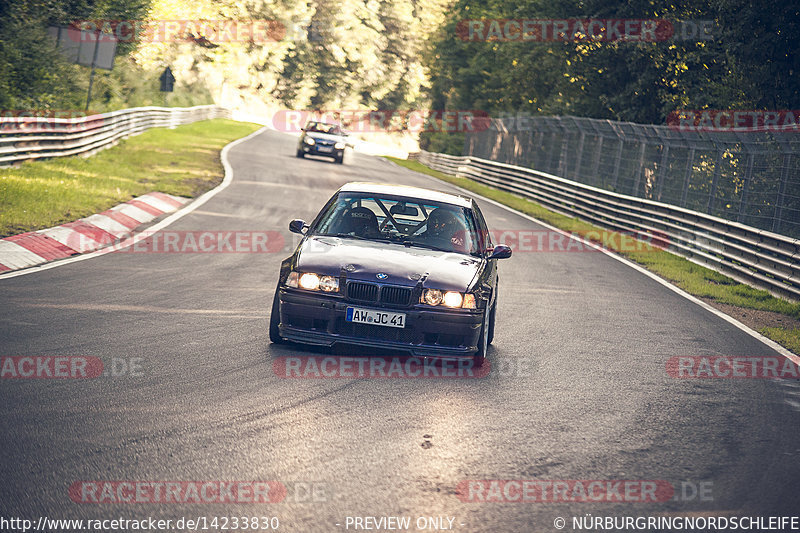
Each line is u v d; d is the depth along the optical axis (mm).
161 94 182375
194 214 63625
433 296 26766
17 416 18922
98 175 74375
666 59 115875
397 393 23906
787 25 92375
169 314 31625
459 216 31641
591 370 29125
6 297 31328
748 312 46594
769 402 26484
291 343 28719
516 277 51500
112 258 43156
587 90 137250
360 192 32156
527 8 140500
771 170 59719
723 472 19266
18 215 48031
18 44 96625
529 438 20781
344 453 18547
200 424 19656
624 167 93688
